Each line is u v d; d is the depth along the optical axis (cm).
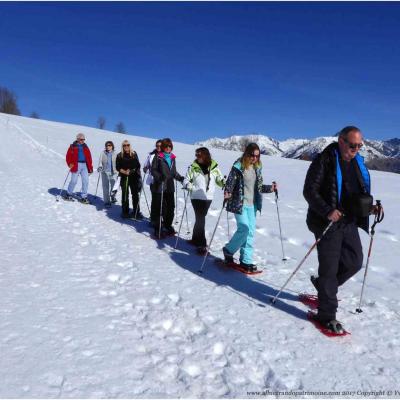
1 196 1006
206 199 661
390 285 549
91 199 1139
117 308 406
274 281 537
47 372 283
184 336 366
